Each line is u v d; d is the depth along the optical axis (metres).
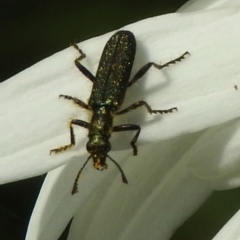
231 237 0.05
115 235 0.06
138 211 0.06
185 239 0.07
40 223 0.06
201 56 0.06
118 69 0.06
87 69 0.06
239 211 0.05
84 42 0.06
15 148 0.05
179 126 0.05
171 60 0.06
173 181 0.06
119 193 0.06
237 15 0.06
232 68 0.06
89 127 0.06
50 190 0.06
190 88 0.06
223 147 0.06
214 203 0.07
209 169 0.06
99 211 0.06
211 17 0.06
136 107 0.06
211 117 0.05
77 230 0.06
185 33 0.06
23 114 0.06
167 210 0.06
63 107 0.06
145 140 0.06
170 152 0.06
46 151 0.05
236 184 0.06
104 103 0.06
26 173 0.05
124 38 0.06
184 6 0.06
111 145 0.06
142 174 0.06
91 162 0.06
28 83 0.06
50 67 0.06
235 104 0.05
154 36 0.06
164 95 0.06
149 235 0.06
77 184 0.06
